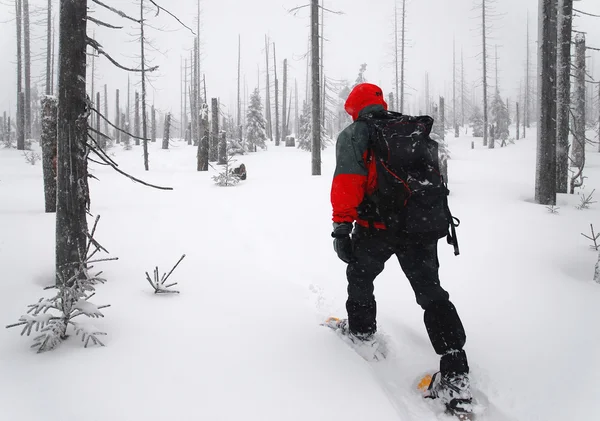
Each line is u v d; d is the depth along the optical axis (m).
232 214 8.27
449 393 2.24
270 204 9.38
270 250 5.86
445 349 2.35
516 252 5.65
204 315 3.17
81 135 3.54
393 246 2.48
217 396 2.08
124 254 4.99
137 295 3.54
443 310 2.39
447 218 2.45
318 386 2.25
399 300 4.00
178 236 6.18
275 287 4.11
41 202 9.37
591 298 4.04
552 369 2.77
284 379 2.29
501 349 3.05
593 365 2.77
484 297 4.11
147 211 8.23
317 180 13.83
